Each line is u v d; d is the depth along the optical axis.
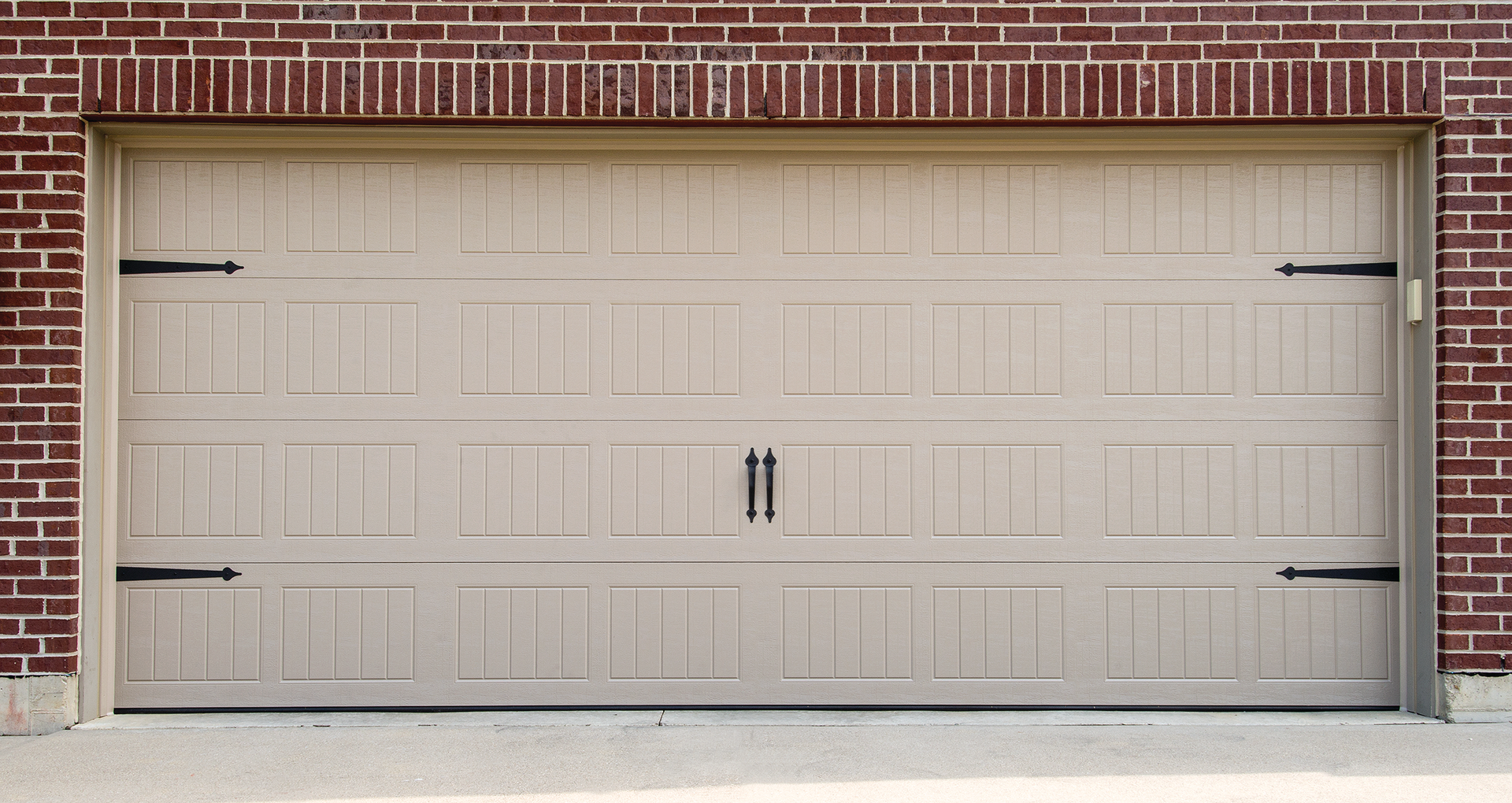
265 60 3.98
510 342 4.25
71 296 3.96
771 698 4.25
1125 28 4.03
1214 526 4.24
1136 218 4.25
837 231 4.27
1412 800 3.25
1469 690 3.99
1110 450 4.25
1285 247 4.24
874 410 4.27
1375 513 4.21
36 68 3.96
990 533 4.26
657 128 4.12
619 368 4.26
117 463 4.18
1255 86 4.00
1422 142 4.10
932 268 4.27
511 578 4.24
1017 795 3.31
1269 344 4.23
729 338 4.27
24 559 3.95
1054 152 4.25
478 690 4.24
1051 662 4.25
